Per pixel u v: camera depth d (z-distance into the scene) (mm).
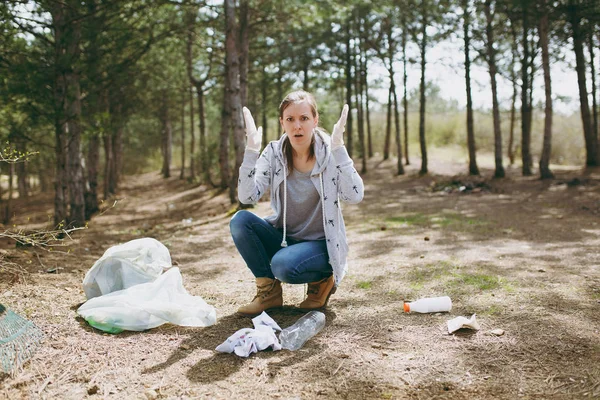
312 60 19891
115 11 8836
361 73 21453
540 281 3885
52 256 5230
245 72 13812
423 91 18125
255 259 3191
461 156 27203
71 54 8000
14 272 3975
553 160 28078
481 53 15383
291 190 3105
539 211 8695
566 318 3033
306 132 2912
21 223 12273
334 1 10594
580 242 5609
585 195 10641
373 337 2873
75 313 3201
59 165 8617
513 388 2248
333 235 3002
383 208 9773
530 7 12977
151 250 3559
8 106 8203
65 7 8109
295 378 2379
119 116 14008
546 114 13742
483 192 12273
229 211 10812
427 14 15461
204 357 2617
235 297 3746
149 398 2168
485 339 2783
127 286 3340
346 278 4203
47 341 2736
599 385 2232
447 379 2348
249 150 3006
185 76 21188
